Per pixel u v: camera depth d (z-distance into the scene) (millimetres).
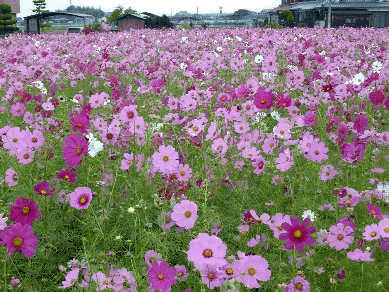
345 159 3895
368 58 9984
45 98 6199
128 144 4027
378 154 4281
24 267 2875
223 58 8836
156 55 9750
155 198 3045
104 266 2414
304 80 6641
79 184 3953
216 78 7051
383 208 3525
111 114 4699
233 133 4324
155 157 3059
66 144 2992
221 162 3602
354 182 3959
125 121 3963
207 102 5375
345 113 5258
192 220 2309
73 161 2965
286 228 2191
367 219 3242
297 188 4059
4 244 2195
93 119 4672
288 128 3787
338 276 2604
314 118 4871
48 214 3379
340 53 10648
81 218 3398
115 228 3131
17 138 3475
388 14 55531
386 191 3340
